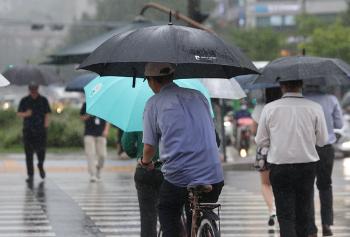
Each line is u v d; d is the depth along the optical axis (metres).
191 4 55.53
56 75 49.12
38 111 45.12
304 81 25.69
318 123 21.34
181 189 17.12
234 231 28.47
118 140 62.34
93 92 20.17
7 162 58.03
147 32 17.27
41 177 46.47
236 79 29.72
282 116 21.22
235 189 43.06
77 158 62.34
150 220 19.92
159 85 17.64
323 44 131.75
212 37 17.47
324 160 25.56
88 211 33.56
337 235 27.39
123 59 16.94
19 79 47.03
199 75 19.53
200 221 17.20
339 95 110.44
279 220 21.50
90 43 58.81
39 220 30.92
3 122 80.31
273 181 21.45
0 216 31.89
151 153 17.47
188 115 17.03
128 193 40.31
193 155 16.88
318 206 35.12
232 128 75.81
